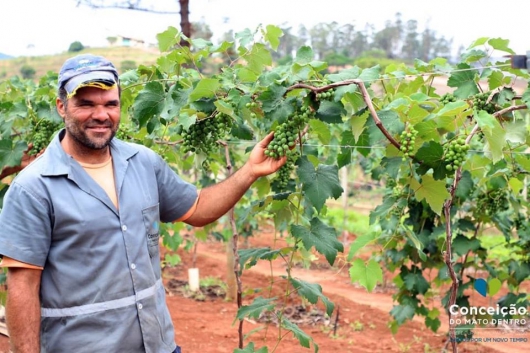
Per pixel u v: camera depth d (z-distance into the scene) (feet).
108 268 8.46
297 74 10.05
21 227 8.19
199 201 10.10
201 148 11.38
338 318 23.90
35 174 8.34
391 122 10.09
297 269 34.01
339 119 10.11
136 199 8.89
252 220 28.37
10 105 17.02
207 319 23.12
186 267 33.81
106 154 8.96
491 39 12.33
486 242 40.42
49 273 8.48
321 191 10.38
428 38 100.48
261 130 12.69
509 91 11.97
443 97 12.44
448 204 11.16
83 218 8.34
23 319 8.23
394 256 17.12
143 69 13.30
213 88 10.48
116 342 8.49
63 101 8.50
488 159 14.38
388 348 20.53
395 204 14.48
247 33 11.99
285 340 20.93
